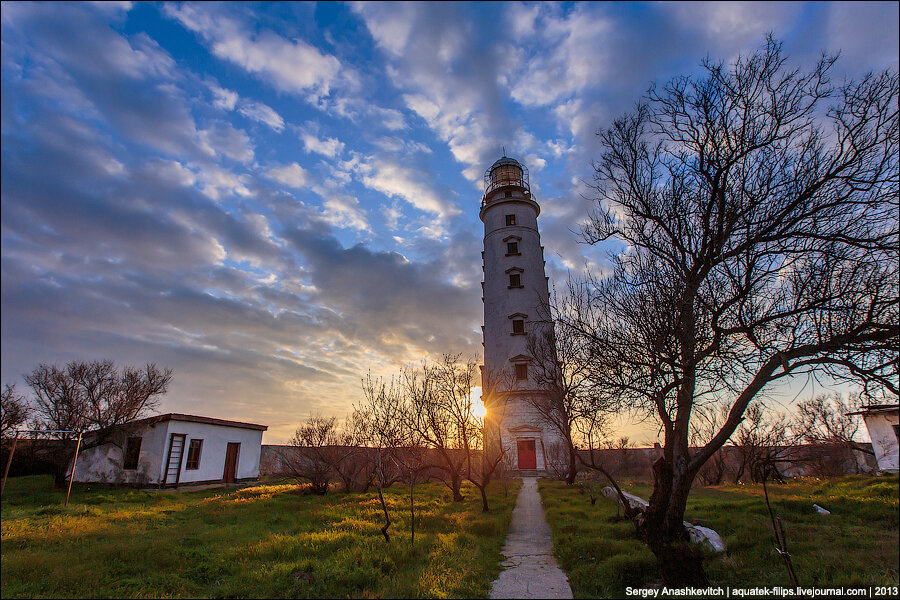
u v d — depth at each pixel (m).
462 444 19.23
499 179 43.34
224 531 11.50
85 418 23.95
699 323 9.18
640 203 10.82
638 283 10.23
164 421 24.33
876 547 9.48
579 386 13.53
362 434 22.66
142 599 6.94
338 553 9.08
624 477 32.25
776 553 9.20
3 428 23.33
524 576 8.45
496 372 34.31
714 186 9.61
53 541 10.53
